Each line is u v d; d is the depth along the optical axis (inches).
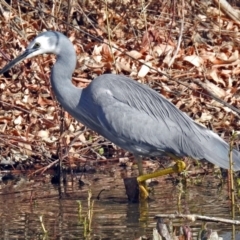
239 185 450.3
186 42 697.0
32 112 576.7
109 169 530.6
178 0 725.9
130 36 699.4
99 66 633.6
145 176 449.1
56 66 464.8
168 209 424.5
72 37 671.1
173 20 684.7
